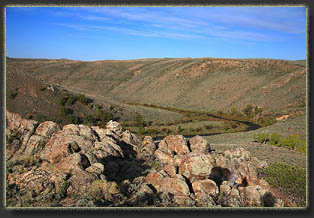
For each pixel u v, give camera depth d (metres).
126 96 112.19
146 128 50.06
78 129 14.80
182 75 117.19
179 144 16.88
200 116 66.44
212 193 10.51
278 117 55.94
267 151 21.66
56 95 53.91
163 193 10.16
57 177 10.19
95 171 10.90
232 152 15.81
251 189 10.55
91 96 67.06
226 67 113.38
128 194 10.33
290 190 11.59
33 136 14.66
